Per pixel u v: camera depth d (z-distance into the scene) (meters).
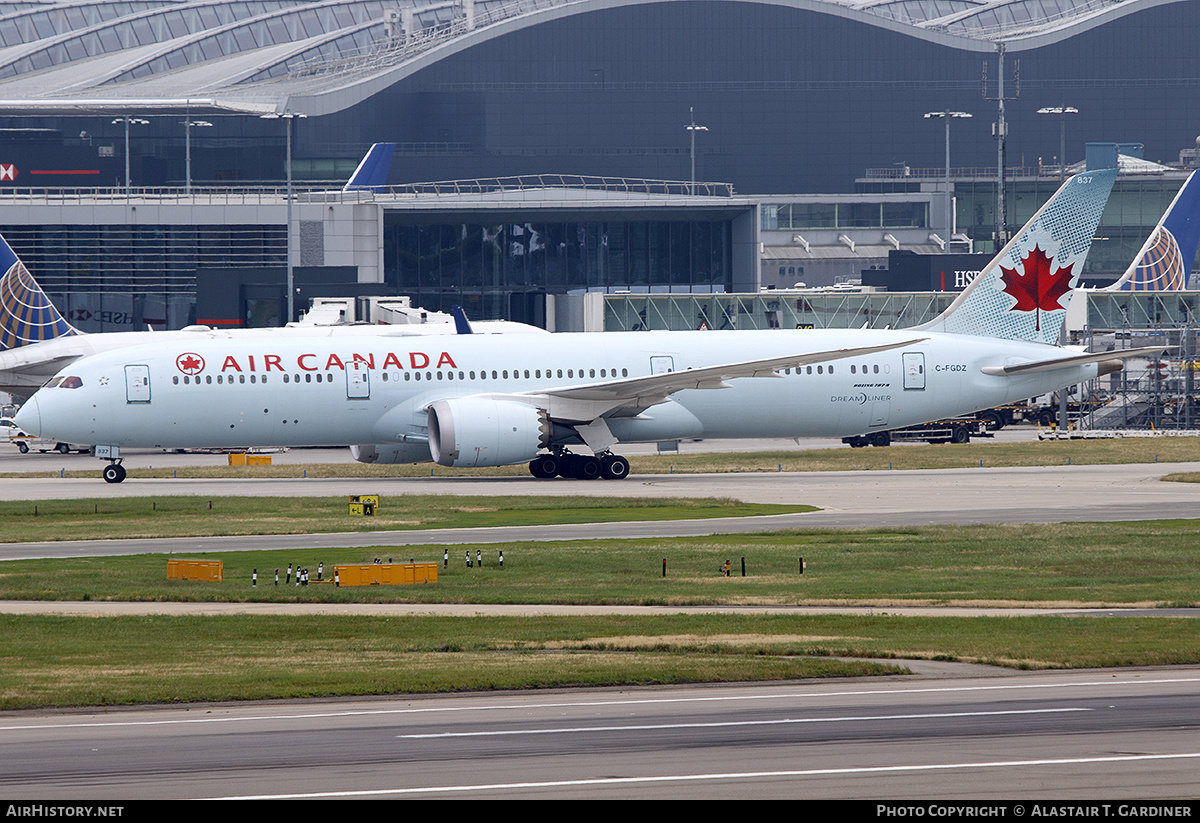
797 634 101.62
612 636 101.00
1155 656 90.94
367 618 110.12
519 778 61.19
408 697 80.75
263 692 81.12
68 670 88.25
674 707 77.00
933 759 64.06
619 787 59.66
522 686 82.88
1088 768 62.31
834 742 67.62
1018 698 78.88
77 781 61.34
